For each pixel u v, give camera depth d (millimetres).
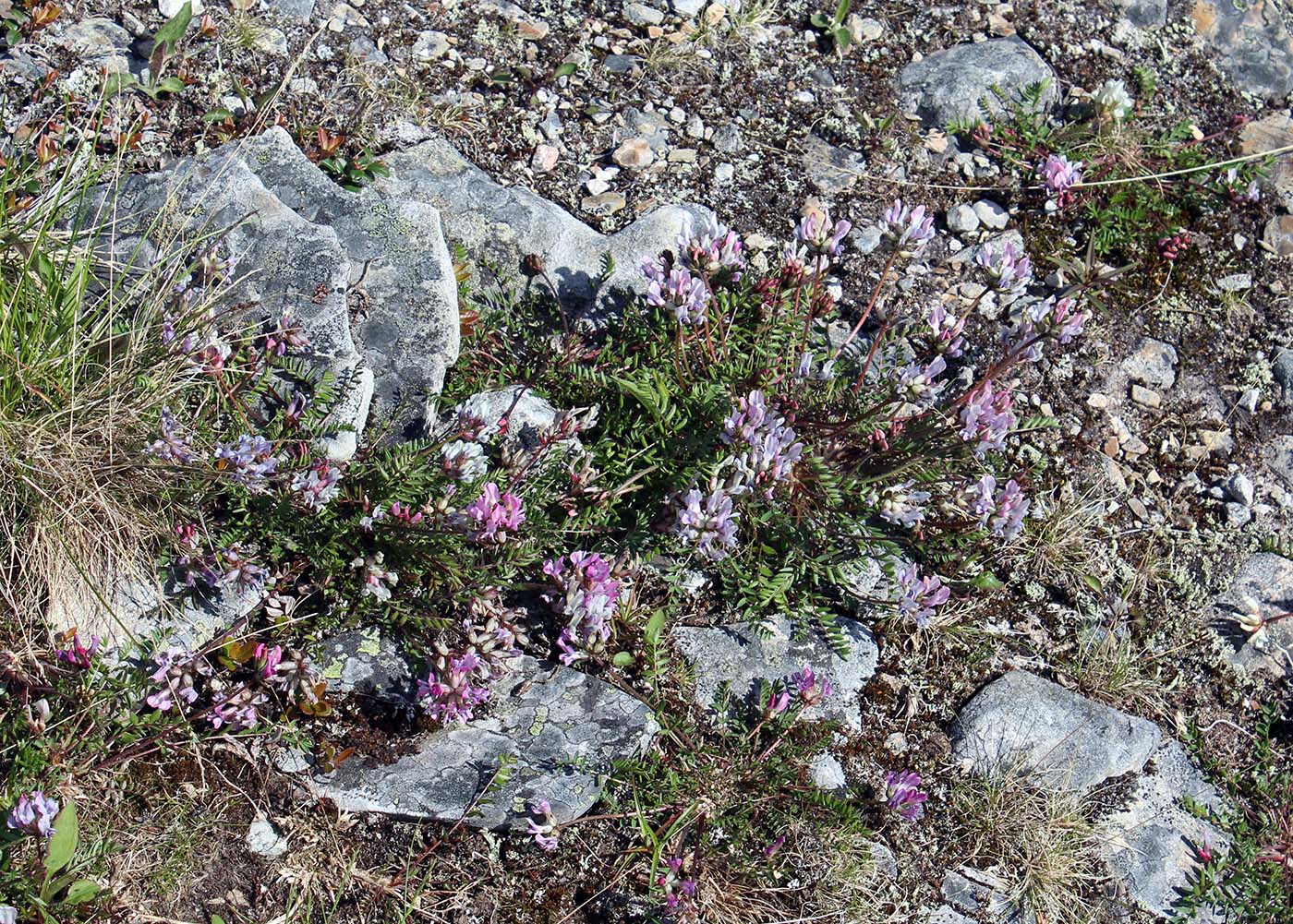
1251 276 1107
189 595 877
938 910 881
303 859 844
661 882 854
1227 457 1041
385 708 875
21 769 823
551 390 972
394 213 977
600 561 881
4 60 1013
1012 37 1180
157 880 827
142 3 1059
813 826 882
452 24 1104
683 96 1104
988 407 924
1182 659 975
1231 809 935
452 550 881
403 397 946
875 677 933
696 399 948
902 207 931
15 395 874
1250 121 1184
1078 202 1106
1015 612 968
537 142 1068
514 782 868
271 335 914
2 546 867
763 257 1048
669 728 892
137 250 902
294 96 1045
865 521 963
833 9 1172
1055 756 924
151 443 866
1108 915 895
